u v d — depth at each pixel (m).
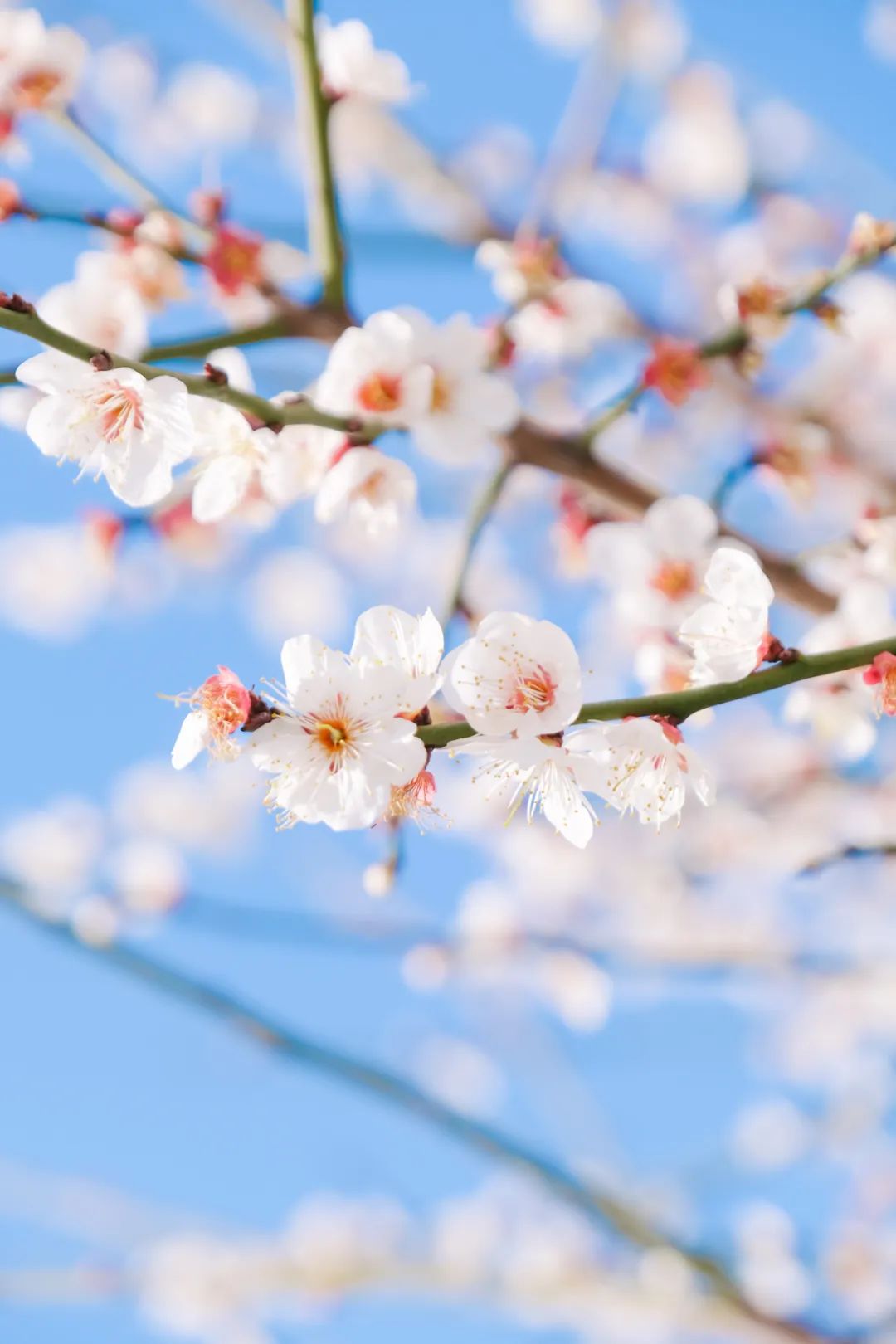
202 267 0.82
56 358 0.72
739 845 1.43
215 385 0.73
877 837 1.38
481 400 0.78
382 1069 1.00
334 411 0.76
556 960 1.31
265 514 0.78
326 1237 1.52
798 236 1.47
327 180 0.82
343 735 0.70
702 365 0.82
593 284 0.87
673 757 0.70
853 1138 1.36
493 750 0.70
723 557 0.71
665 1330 1.26
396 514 0.77
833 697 0.78
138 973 0.99
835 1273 1.47
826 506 1.20
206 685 0.70
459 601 0.83
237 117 1.49
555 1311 1.22
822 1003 1.59
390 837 0.79
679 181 1.52
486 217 1.20
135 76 1.46
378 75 0.82
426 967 1.28
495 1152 1.01
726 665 0.71
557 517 0.88
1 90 0.81
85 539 0.87
